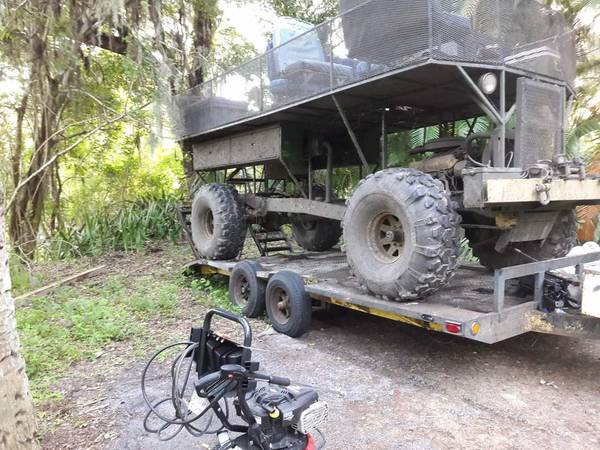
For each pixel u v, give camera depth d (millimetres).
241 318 2352
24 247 10211
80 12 8641
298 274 4961
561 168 3660
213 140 7359
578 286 3545
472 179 3375
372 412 3119
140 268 8250
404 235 3658
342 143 6883
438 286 3605
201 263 6805
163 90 8539
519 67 3773
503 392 3373
